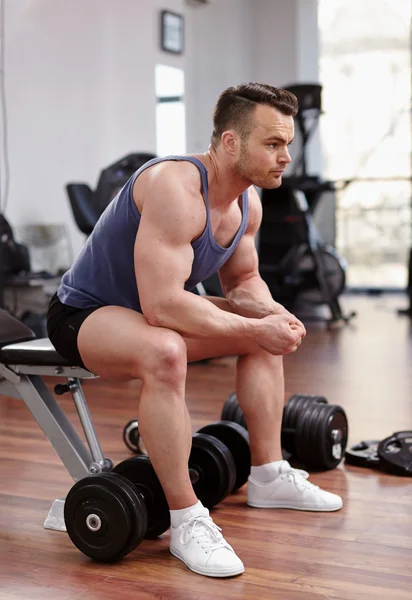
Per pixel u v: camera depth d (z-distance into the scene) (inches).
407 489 87.1
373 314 262.4
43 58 227.0
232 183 68.7
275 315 68.8
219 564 63.7
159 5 276.1
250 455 85.2
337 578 63.3
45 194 228.2
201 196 67.5
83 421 77.6
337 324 241.0
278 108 66.2
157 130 279.1
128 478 72.7
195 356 79.0
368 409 128.3
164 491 67.8
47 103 228.8
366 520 77.1
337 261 243.9
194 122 299.0
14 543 72.3
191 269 68.5
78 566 66.7
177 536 67.1
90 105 245.1
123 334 67.1
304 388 146.7
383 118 317.4
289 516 78.4
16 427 117.7
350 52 319.0
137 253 66.0
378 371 162.9
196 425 116.8
